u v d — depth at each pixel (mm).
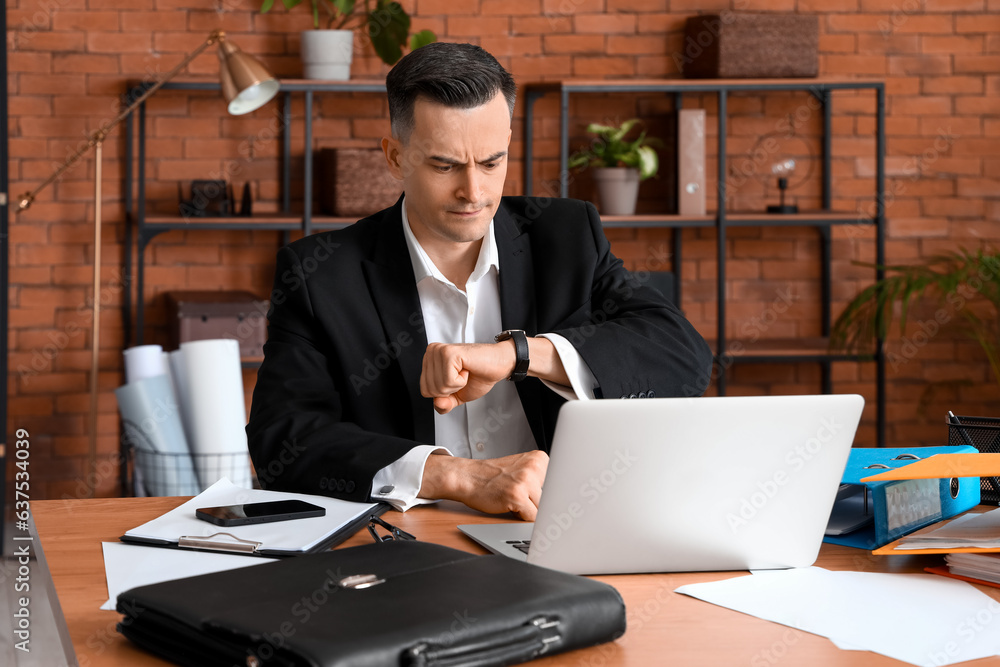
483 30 3816
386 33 3518
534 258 1682
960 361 4035
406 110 1366
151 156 3666
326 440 1323
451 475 1235
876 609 886
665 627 847
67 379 3648
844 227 4000
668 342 1507
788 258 4008
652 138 3859
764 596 924
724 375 3660
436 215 1402
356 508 1177
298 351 1509
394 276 1575
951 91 3988
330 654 654
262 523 1112
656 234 3963
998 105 4004
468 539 1115
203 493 1279
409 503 1234
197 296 3490
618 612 792
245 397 3770
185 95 3668
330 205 3494
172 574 957
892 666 759
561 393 1402
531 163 3867
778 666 760
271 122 3732
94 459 3320
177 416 3262
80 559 1016
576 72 3850
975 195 4023
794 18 3629
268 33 3682
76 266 3631
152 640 770
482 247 1613
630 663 767
